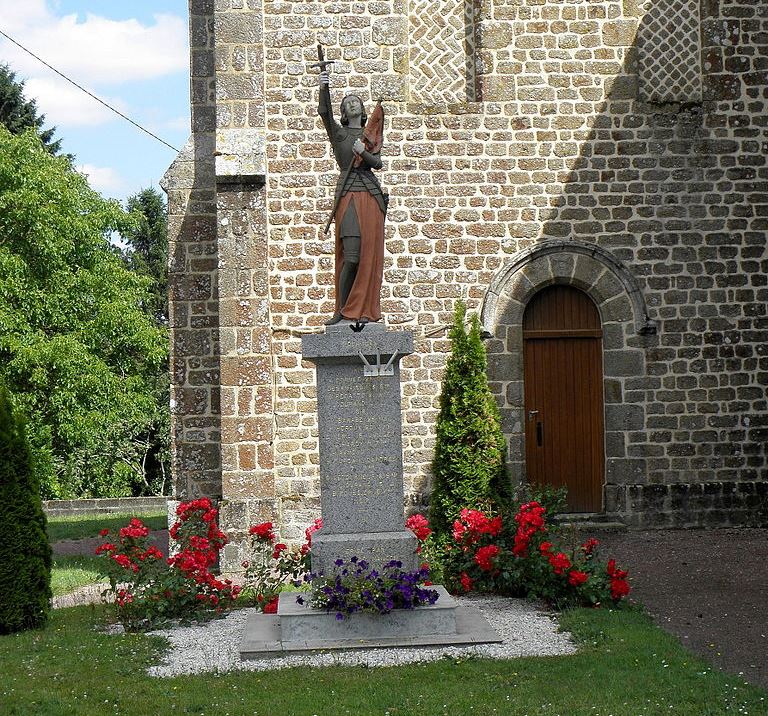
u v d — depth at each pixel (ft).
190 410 50.55
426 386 50.93
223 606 36.42
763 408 51.93
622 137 52.03
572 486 52.26
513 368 51.24
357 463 31.22
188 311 50.67
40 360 80.84
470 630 31.04
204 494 50.52
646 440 51.60
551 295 52.37
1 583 33.68
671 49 52.54
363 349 30.96
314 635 30.19
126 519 77.36
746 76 52.47
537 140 51.80
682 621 33.94
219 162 47.65
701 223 52.08
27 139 84.38
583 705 24.40
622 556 45.42
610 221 51.93
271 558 41.65
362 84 51.29
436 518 42.39
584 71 52.06
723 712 23.85
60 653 30.50
